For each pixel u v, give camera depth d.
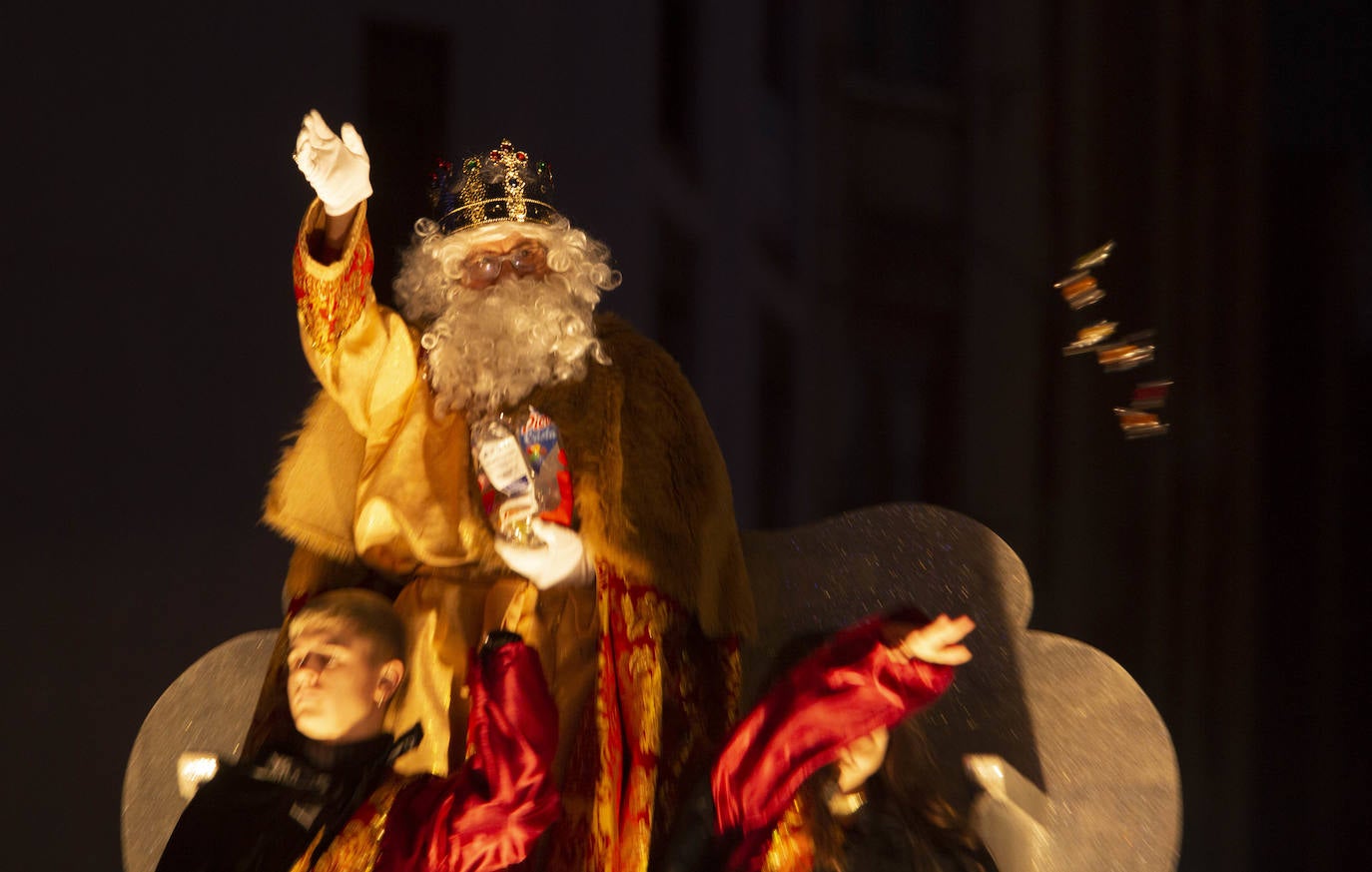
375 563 8.64
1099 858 8.89
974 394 23.73
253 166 14.87
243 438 14.46
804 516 21.92
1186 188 25.69
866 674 7.57
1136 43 25.23
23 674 13.25
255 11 14.98
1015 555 9.43
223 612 14.12
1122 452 24.23
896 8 23.97
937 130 24.09
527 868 7.83
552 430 8.20
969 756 9.05
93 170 14.03
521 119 16.97
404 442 8.66
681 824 7.83
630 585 8.27
